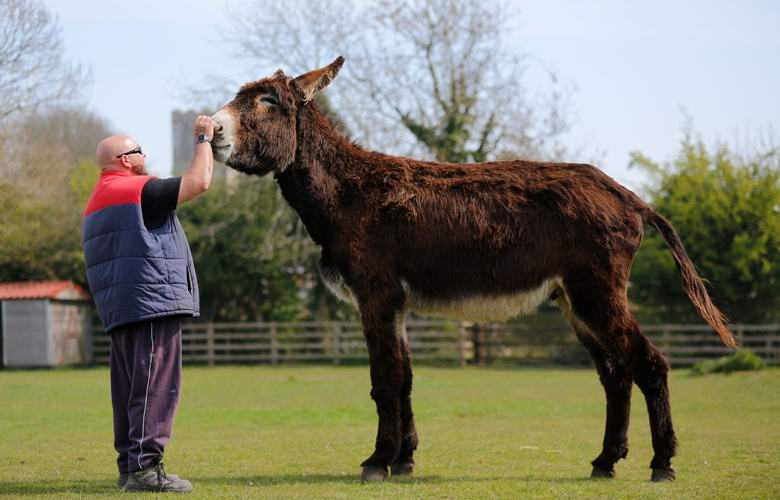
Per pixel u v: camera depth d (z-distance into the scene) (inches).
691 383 716.0
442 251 277.1
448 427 460.1
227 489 247.8
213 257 1250.0
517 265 275.1
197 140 253.8
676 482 264.2
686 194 1087.6
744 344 1041.5
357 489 249.6
